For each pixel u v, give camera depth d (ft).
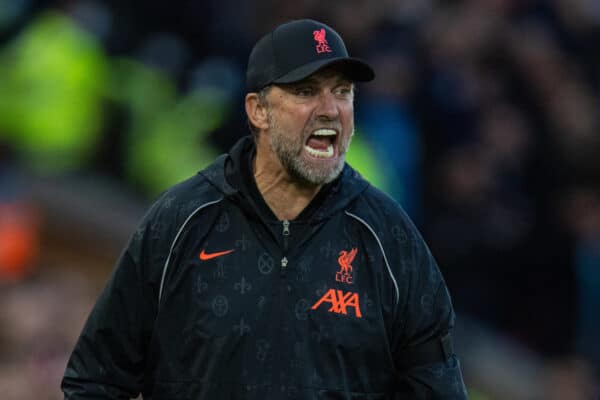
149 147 85.10
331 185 39.24
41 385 72.49
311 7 92.68
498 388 91.25
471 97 95.91
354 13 93.76
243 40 91.15
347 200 39.27
